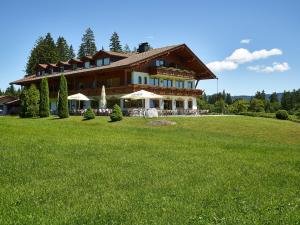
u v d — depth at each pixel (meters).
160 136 25.08
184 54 62.47
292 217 8.27
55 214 8.21
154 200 9.38
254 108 108.19
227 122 38.97
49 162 14.07
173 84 62.62
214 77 65.19
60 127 28.22
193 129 34.50
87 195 9.80
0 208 8.55
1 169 12.68
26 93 51.44
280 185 11.56
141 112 47.09
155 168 13.50
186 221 7.85
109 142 19.92
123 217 8.07
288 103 129.62
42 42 98.00
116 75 57.53
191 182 11.52
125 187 10.76
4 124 29.38
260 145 22.30
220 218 8.16
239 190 10.73
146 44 67.00
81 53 105.06
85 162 14.31
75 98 49.59
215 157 16.61
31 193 9.85
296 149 21.00
